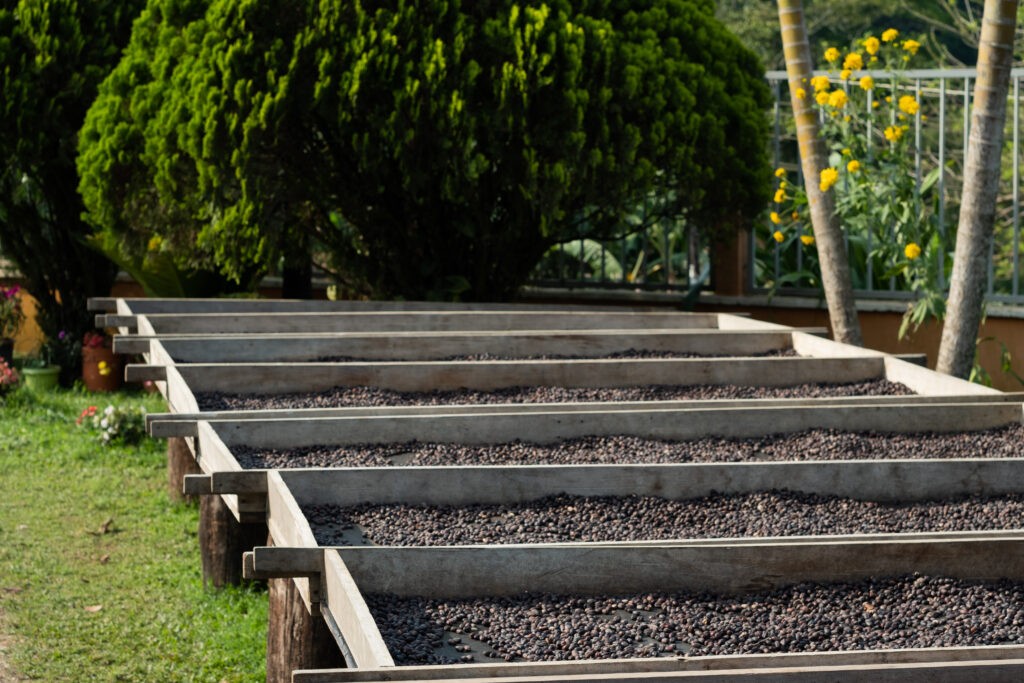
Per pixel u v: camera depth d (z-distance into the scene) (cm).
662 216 784
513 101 667
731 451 434
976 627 275
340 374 529
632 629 273
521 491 372
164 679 417
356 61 664
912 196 647
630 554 295
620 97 684
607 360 550
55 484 671
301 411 441
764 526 351
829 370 554
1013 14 543
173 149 711
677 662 221
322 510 357
